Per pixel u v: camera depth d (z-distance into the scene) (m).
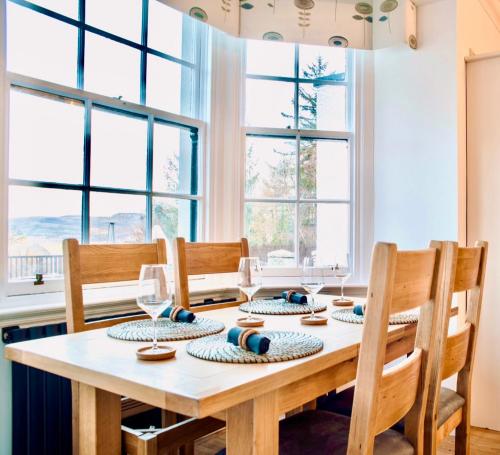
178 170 2.52
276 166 2.80
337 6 2.73
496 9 3.17
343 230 2.88
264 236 2.77
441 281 1.34
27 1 1.88
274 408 0.99
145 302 1.13
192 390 0.84
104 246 1.61
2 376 1.63
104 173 2.15
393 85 2.82
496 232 2.60
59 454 1.76
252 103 2.78
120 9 2.25
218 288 2.45
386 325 1.00
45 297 1.85
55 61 1.97
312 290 1.74
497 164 2.62
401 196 2.78
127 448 1.24
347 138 2.90
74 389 1.28
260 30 2.61
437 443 1.48
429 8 2.72
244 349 1.11
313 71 2.88
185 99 2.58
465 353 1.65
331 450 1.22
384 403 1.06
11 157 1.82
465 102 2.70
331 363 1.12
